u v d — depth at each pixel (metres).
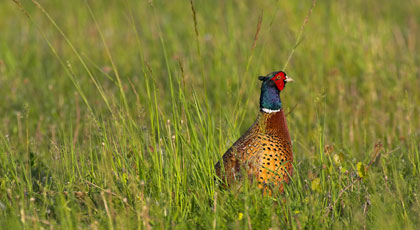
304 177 15.63
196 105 14.48
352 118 21.17
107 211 12.32
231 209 12.76
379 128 21.08
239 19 31.47
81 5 37.50
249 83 23.84
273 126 14.57
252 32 29.14
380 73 25.09
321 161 14.71
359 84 25.02
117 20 35.84
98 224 12.32
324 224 13.00
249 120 21.12
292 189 14.51
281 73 14.73
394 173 14.75
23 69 29.19
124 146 15.25
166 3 36.75
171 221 12.76
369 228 13.12
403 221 13.06
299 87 24.17
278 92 14.71
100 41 31.92
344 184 14.80
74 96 24.14
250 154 14.22
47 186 14.70
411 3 36.81
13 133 20.80
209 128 14.32
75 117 21.88
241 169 13.50
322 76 25.14
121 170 14.75
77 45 31.59
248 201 12.71
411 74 24.45
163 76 25.34
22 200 13.32
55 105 23.80
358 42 27.38
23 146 18.66
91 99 22.94
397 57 27.05
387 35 29.61
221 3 33.19
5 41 32.19
